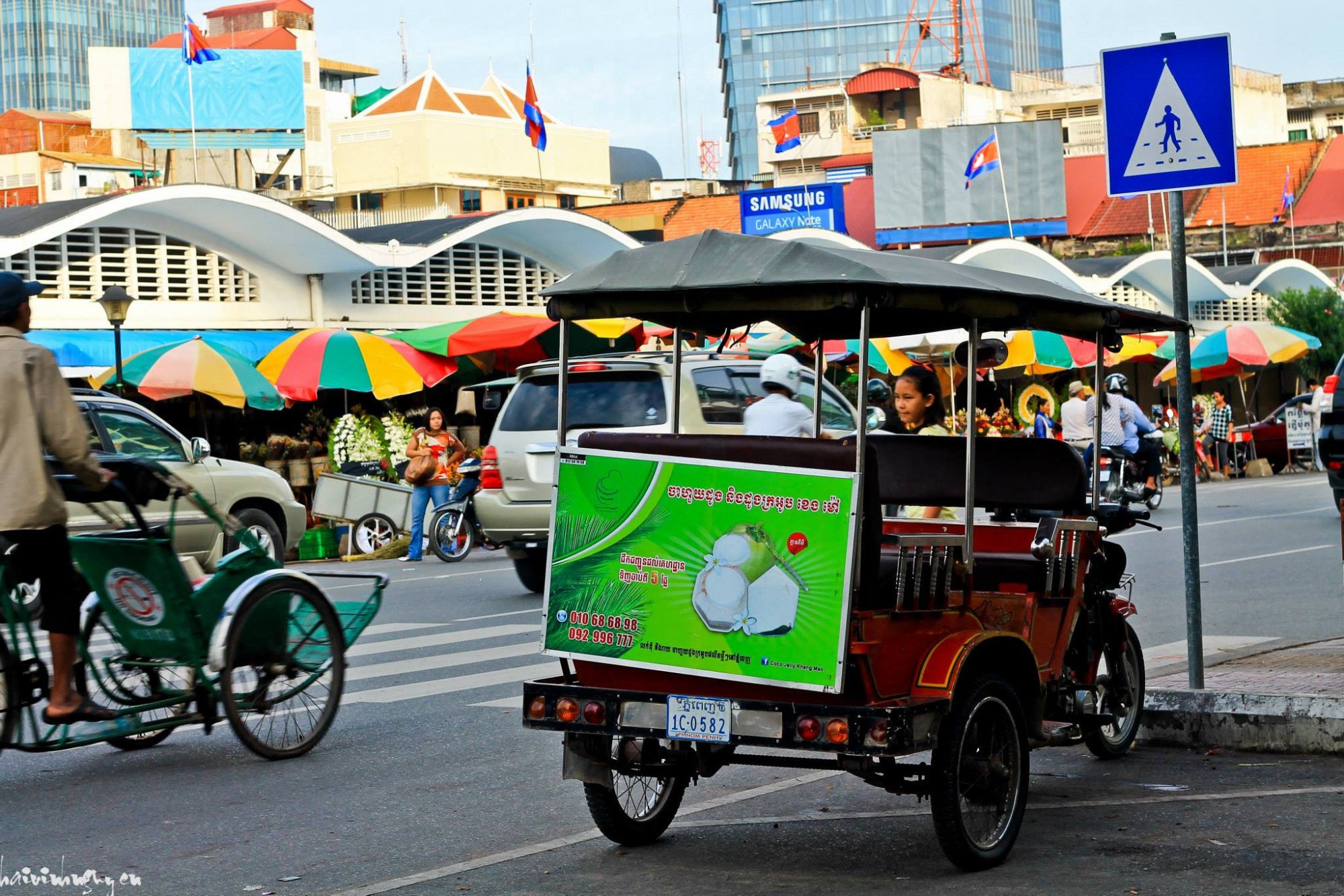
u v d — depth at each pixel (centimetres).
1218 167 776
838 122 8825
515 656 1130
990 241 3972
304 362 2291
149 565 755
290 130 4250
